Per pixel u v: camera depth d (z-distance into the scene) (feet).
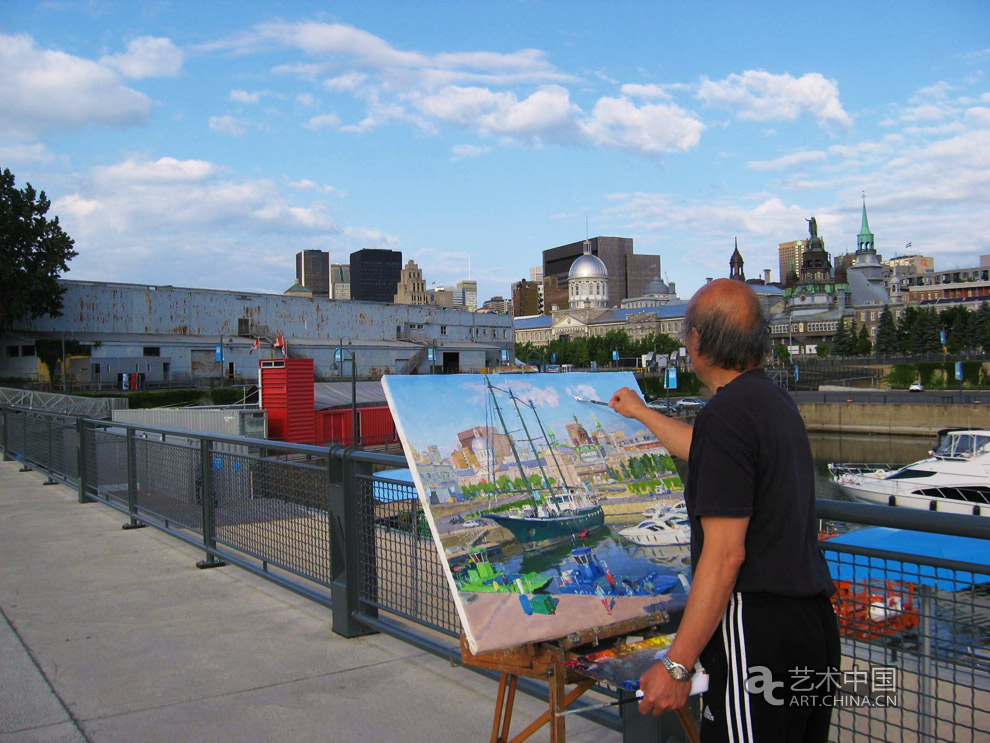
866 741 10.09
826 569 6.82
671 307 545.03
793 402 6.89
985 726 10.11
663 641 8.60
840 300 540.52
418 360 265.95
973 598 8.04
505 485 8.40
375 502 16.07
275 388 114.42
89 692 13.61
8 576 22.36
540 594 7.96
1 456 58.23
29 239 193.06
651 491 9.68
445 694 13.37
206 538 23.56
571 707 12.16
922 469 76.07
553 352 493.36
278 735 11.81
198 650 15.81
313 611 18.60
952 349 371.15
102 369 202.08
